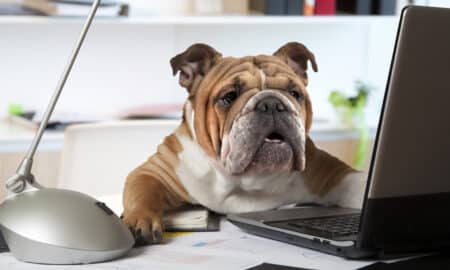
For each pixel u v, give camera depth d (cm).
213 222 171
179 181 169
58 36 351
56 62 353
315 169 176
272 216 167
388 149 138
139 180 167
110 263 143
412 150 140
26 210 143
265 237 161
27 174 149
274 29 382
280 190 173
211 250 152
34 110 349
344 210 174
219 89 160
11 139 309
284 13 351
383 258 148
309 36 389
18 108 343
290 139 159
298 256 149
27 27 346
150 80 367
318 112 391
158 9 361
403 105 136
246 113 157
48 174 315
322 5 358
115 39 358
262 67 164
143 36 362
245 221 163
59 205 144
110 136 231
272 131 157
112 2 323
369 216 142
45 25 348
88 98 358
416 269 143
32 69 349
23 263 143
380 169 139
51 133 318
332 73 394
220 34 374
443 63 138
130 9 338
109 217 147
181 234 163
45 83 352
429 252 153
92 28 353
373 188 140
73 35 353
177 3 363
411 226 145
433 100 139
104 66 358
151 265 142
